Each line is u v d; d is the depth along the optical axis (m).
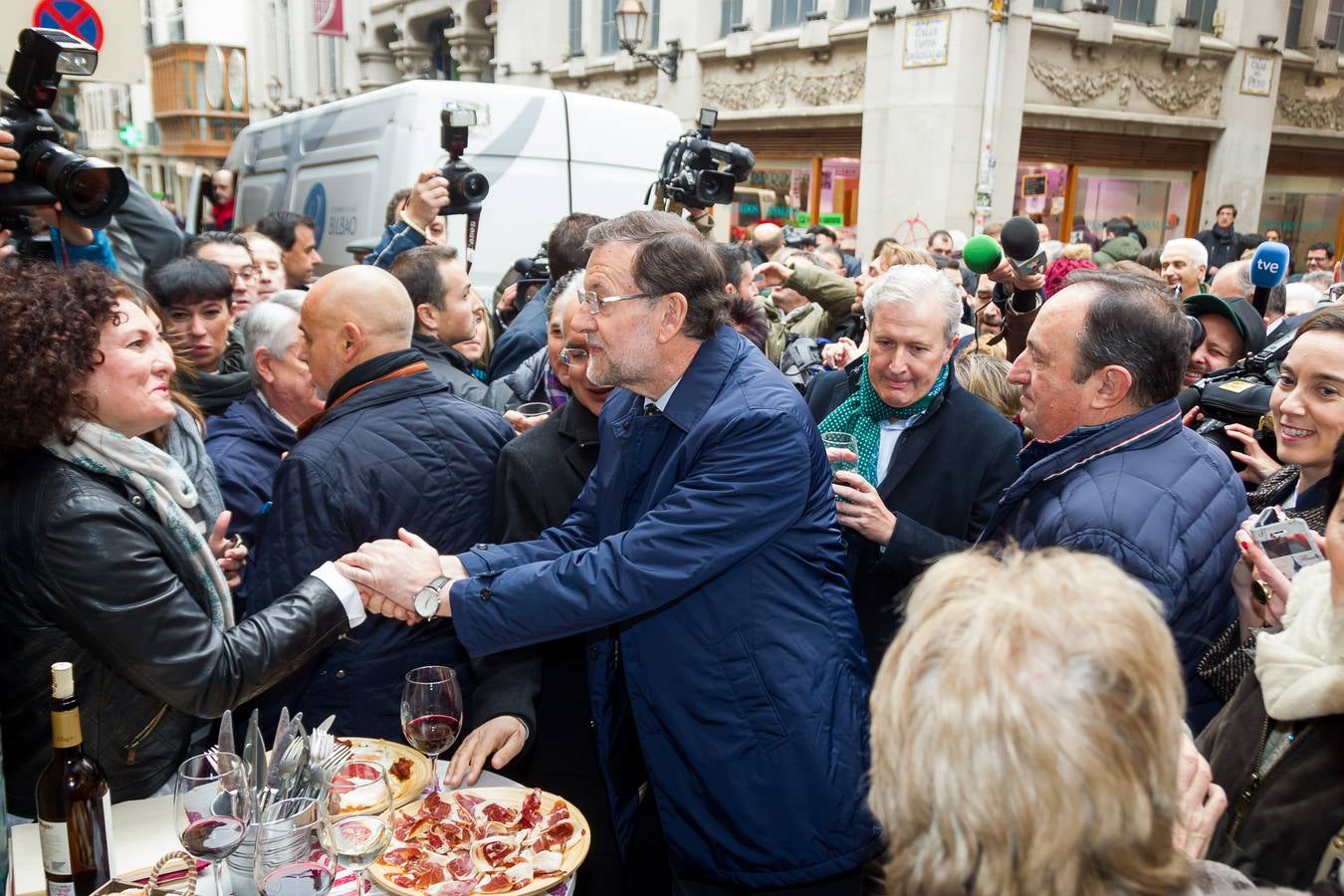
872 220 9.44
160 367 1.59
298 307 2.79
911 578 2.02
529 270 4.30
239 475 2.49
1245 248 9.35
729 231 11.59
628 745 2.00
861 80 9.58
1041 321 1.74
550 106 5.28
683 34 11.37
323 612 1.65
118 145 28.84
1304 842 1.17
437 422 1.98
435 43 16.98
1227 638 1.66
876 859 1.76
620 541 1.68
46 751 1.52
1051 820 0.70
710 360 1.75
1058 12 9.30
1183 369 1.69
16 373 1.42
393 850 1.48
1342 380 1.86
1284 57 11.17
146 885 1.34
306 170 6.38
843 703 1.75
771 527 1.68
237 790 1.30
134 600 1.46
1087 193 10.02
